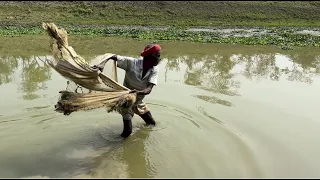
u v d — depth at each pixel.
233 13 25.00
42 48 14.79
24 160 5.62
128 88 6.26
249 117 7.32
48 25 5.62
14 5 23.92
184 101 8.20
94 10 24.22
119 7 24.58
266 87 9.48
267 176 5.15
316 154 5.85
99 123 7.07
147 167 5.46
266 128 6.80
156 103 8.02
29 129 6.69
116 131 6.73
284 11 25.59
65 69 5.62
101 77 5.95
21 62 11.98
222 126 6.84
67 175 5.21
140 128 6.83
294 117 7.36
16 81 9.54
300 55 14.36
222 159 5.62
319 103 8.23
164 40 17.81
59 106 5.55
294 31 22.06
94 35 18.75
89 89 5.95
